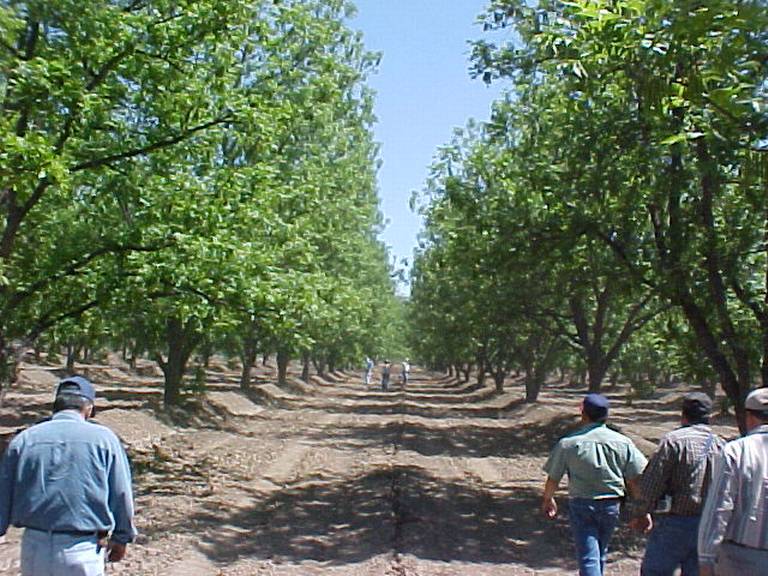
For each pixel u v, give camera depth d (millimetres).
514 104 18500
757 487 5367
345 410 44875
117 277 15250
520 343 44094
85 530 5785
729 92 6832
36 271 15477
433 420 39688
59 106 13375
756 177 7953
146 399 36125
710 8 6422
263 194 16109
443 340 50906
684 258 13258
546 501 8977
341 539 13852
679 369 15688
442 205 23891
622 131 12969
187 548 12445
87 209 16203
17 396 35531
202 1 14031
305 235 26266
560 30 9820
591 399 9039
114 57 13805
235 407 38594
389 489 18484
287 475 21125
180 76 14703
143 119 14969
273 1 17016
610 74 10781
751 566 5324
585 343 25875
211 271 15242
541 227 15609
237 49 15234
